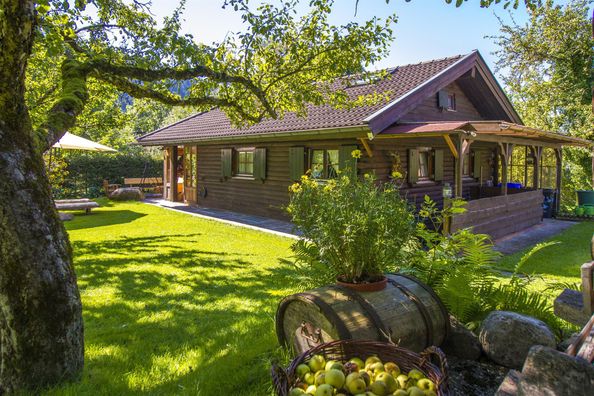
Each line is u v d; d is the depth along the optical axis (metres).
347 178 3.55
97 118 12.55
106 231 9.85
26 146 2.65
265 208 12.28
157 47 4.95
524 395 1.71
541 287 5.31
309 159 10.77
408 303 3.05
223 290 5.27
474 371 3.05
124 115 13.09
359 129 8.47
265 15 5.68
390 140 9.84
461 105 12.63
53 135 3.07
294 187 3.70
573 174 16.80
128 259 6.98
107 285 5.47
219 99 6.31
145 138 16.77
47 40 4.02
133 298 4.93
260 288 5.37
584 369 1.59
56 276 2.67
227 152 13.50
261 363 3.19
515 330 3.05
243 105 6.71
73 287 2.80
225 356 3.31
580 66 15.21
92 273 6.06
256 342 3.56
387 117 8.77
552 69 16.17
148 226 10.60
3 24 2.36
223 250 7.80
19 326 2.56
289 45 6.40
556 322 3.64
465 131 7.53
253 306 4.65
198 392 2.75
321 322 2.90
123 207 14.76
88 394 2.66
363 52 6.60
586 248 8.20
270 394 2.77
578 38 15.05
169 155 16.88
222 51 5.95
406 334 2.87
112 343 3.63
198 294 5.10
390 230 3.12
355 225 3.00
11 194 2.52
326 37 6.55
